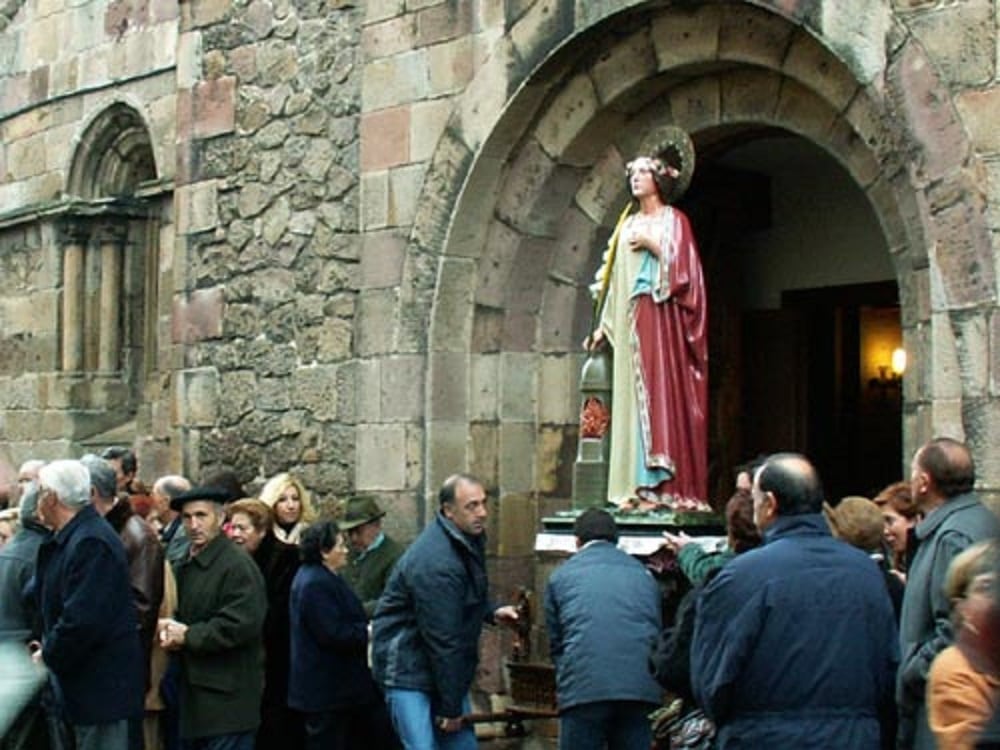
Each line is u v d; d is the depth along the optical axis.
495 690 9.02
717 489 9.71
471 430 9.10
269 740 7.75
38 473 7.17
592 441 8.17
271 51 10.05
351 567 8.36
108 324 13.56
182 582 7.21
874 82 7.16
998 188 6.73
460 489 6.82
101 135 13.50
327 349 9.65
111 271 13.55
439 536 6.79
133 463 8.58
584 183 9.04
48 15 13.90
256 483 10.03
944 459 5.14
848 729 4.80
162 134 12.82
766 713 4.81
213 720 7.04
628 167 8.16
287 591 7.83
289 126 9.92
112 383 13.59
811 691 4.79
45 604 6.50
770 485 5.03
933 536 5.06
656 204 8.05
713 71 8.38
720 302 9.88
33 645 6.89
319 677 7.23
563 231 9.15
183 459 10.48
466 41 8.97
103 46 13.35
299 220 9.85
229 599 7.07
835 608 4.84
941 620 4.91
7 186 14.30
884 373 10.38
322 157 9.73
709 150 8.91
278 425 9.91
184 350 10.52
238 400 10.16
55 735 6.83
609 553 6.43
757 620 4.81
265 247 10.04
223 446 10.23
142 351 13.70
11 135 14.29
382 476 9.28
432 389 9.05
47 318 13.73
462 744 6.94
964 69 6.86
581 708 6.22
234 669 7.11
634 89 8.57
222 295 10.29
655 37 8.37
